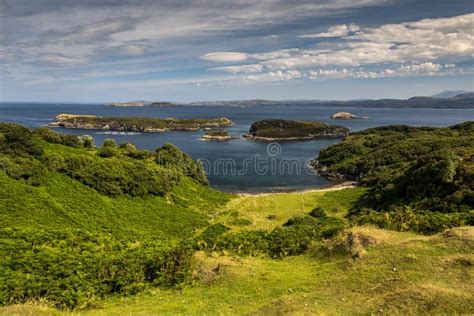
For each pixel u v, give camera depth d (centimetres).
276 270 2278
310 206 6022
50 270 2322
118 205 4941
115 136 19500
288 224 4569
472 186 4319
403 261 1878
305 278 2050
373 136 12531
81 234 3347
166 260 2467
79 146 7144
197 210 5762
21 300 1930
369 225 2888
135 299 2103
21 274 2209
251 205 6119
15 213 3722
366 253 2134
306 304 1553
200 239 3362
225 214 5681
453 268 1691
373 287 1655
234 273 2205
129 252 2802
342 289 1720
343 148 11344
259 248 2836
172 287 2239
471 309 1302
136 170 5841
